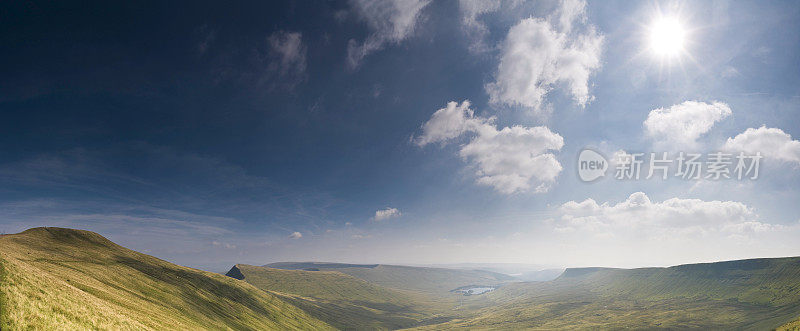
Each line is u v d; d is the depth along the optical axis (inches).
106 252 7175.2
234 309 7603.4
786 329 7613.2
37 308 2156.7
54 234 6993.1
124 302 3909.9
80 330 2197.3
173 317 4468.5
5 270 2373.3
